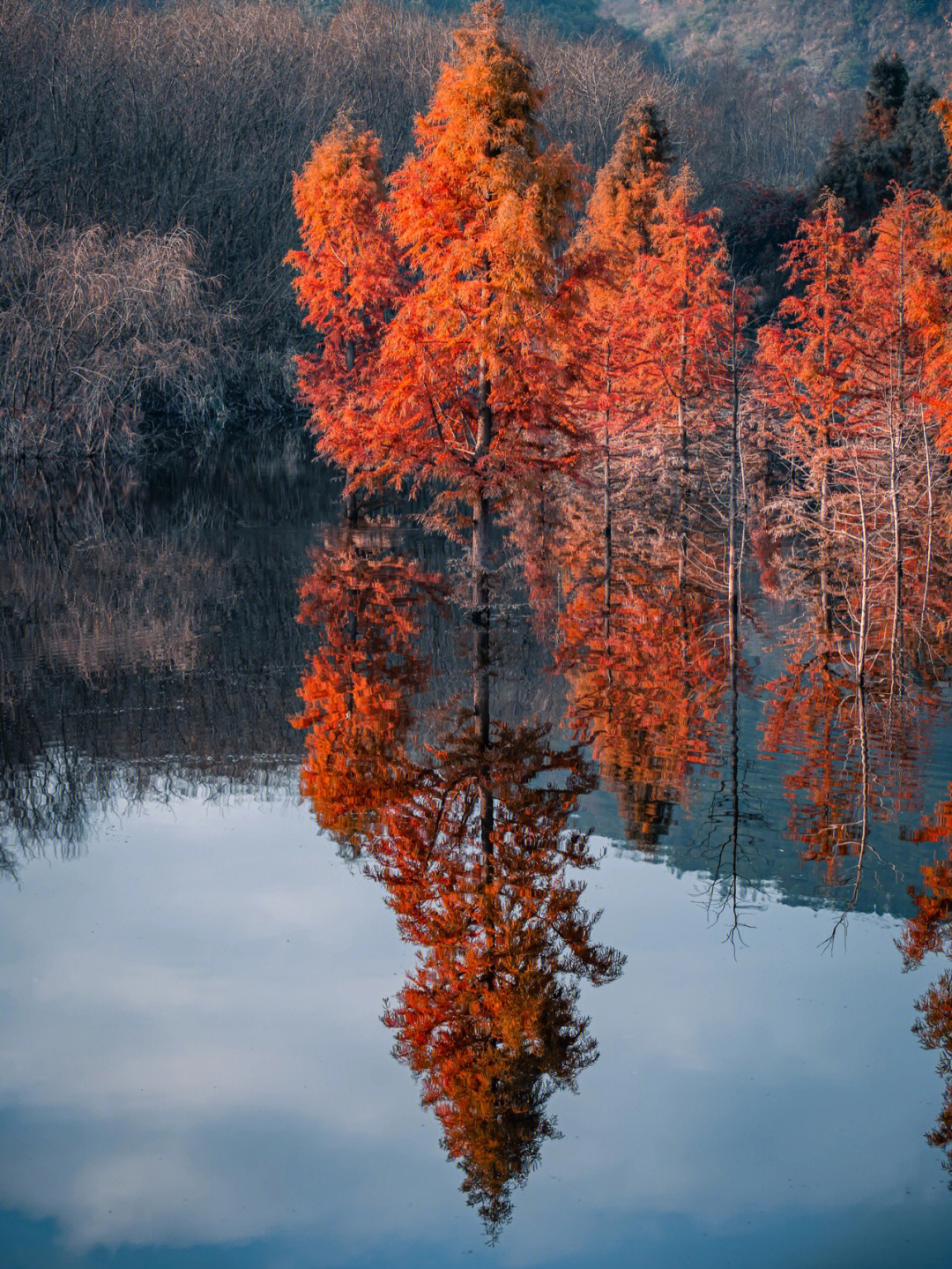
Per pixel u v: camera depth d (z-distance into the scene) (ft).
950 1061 36.40
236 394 229.66
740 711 69.10
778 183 359.66
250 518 140.26
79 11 245.24
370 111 269.03
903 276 99.76
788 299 112.27
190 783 58.23
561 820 53.52
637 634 88.02
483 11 82.48
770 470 141.79
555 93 307.58
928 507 98.58
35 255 167.02
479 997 40.09
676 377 120.26
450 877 48.44
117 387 173.06
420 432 90.68
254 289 228.22
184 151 229.66
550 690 73.72
